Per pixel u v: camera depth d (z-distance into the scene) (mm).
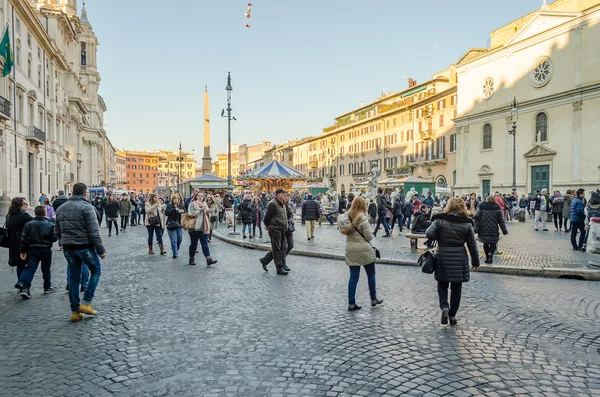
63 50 56250
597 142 33406
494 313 6840
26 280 7898
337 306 7242
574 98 35062
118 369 4625
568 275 9961
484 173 43156
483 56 43438
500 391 4117
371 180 24891
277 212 10227
